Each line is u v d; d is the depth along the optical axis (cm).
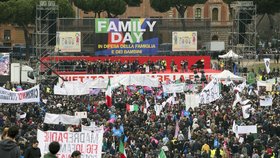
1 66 13612
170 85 11375
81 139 4616
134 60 18475
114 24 18550
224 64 18000
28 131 7275
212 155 7150
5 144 3114
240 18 17462
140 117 8931
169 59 18650
